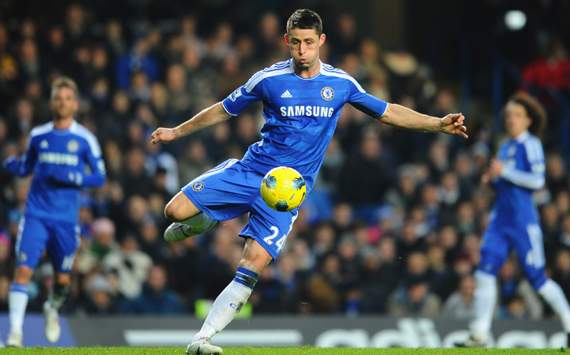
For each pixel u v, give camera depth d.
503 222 36.16
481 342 35.97
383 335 41.84
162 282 45.50
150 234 48.41
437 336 42.09
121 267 46.50
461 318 42.44
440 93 65.00
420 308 48.28
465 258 50.31
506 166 36.59
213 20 65.62
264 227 25.45
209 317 24.94
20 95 55.00
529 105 36.75
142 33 61.97
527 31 71.88
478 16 73.00
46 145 34.56
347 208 52.34
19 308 34.06
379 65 64.75
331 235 51.06
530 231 35.91
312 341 41.31
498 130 68.00
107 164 51.06
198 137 55.09
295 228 51.84
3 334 37.62
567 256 50.34
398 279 49.25
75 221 34.91
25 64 55.59
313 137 25.64
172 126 55.72
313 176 26.08
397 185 57.31
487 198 55.94
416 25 75.75
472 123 68.62
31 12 60.16
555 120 67.31
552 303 36.09
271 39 62.75
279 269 48.44
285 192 24.69
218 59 60.91
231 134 56.03
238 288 25.08
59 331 38.34
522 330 42.75
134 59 58.28
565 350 28.14
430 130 26.27
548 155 64.81
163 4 64.25
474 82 73.00
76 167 34.72
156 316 40.62
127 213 49.19
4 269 43.91
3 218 46.97
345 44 63.53
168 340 40.28
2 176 48.56
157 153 53.84
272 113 25.73
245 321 40.97
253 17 70.25
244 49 61.81
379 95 61.22
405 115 26.19
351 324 41.81
